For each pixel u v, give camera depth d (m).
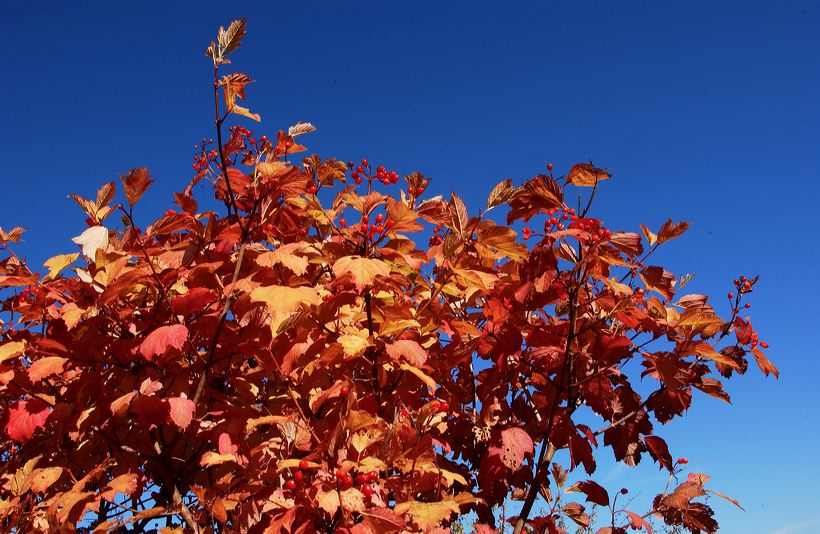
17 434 3.47
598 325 4.38
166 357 3.60
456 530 5.52
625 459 4.87
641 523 4.50
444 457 4.49
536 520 4.63
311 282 4.46
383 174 4.46
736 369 4.87
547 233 3.92
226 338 3.70
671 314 4.59
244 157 4.73
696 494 4.69
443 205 4.05
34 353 3.88
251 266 4.04
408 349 3.38
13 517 3.28
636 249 3.98
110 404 3.55
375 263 3.35
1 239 4.30
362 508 2.73
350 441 3.09
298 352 3.56
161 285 3.54
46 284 4.09
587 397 4.40
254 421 3.11
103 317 3.79
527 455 4.35
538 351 4.25
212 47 3.36
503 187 3.96
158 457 3.87
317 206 4.05
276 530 2.75
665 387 4.72
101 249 3.45
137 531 3.99
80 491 3.34
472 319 4.94
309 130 4.46
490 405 4.40
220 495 3.47
